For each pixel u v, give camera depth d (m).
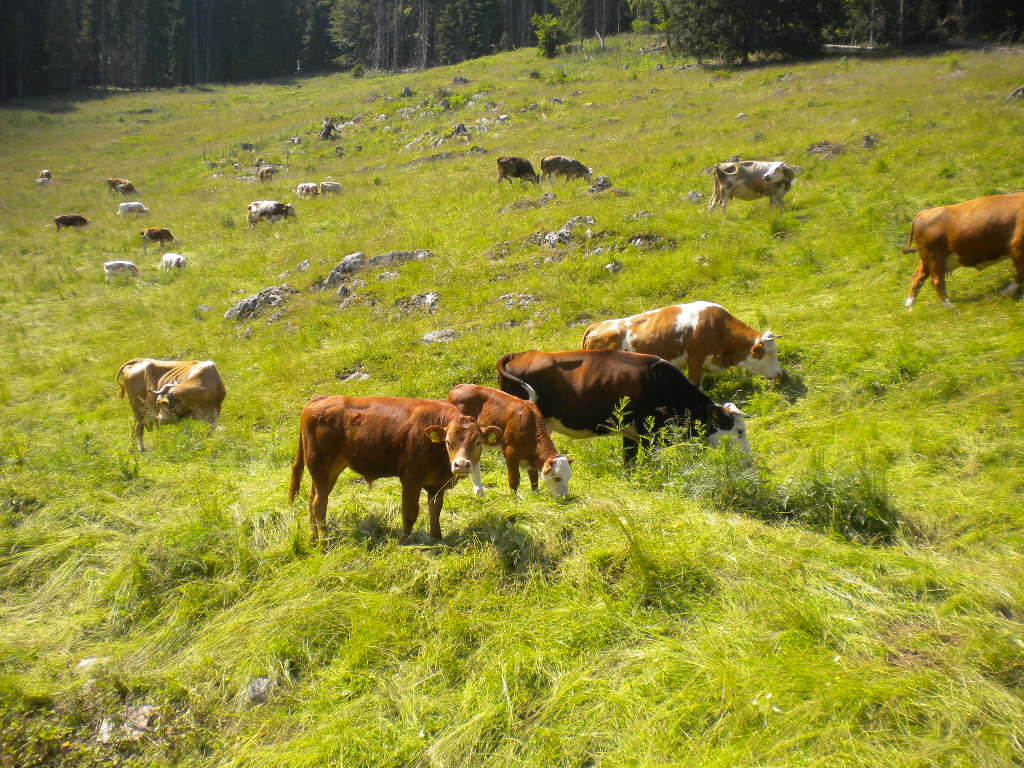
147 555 5.46
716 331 8.70
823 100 24.80
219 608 5.08
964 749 3.38
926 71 28.30
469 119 36.16
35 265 20.91
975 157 14.89
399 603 4.80
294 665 4.49
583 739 3.72
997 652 3.90
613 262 13.52
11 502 6.71
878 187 14.80
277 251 19.23
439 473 5.52
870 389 8.12
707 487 6.02
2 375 13.26
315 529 5.85
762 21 39.28
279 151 37.34
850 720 3.57
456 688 4.20
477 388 6.39
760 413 8.38
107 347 14.37
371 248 17.08
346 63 93.69
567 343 10.67
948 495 5.88
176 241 22.66
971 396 7.41
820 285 11.34
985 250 9.15
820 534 5.43
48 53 76.81
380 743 3.78
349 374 11.33
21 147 46.22
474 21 77.56
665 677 4.02
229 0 90.31
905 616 4.36
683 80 37.16
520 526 5.57
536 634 4.47
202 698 4.16
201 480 7.35
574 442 8.10
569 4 63.81
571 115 32.94
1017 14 41.22
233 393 11.19
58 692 4.19
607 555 5.06
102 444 8.98
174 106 61.75
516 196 19.80
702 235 14.08
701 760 3.46
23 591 5.53
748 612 4.48
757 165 15.08
